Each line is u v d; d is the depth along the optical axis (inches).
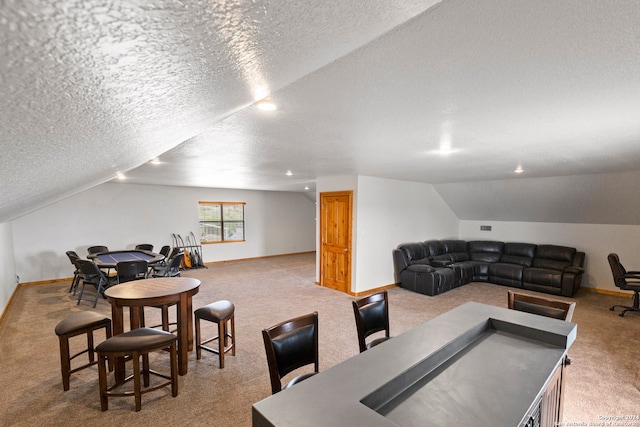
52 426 86.2
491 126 92.4
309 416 40.3
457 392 51.4
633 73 56.5
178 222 321.1
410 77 58.3
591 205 222.7
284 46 26.4
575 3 36.2
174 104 34.2
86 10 11.4
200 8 15.2
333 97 68.9
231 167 178.1
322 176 232.7
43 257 250.2
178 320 113.5
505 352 65.8
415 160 153.6
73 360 123.6
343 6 21.5
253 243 378.3
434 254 269.6
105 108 25.3
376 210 231.1
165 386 105.6
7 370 115.8
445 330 69.6
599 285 236.4
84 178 74.2
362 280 222.5
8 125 20.0
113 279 233.6
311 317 74.2
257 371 116.1
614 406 97.3
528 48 47.4
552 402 61.2
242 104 52.6
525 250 261.3
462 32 42.5
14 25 10.5
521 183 234.2
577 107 75.3
